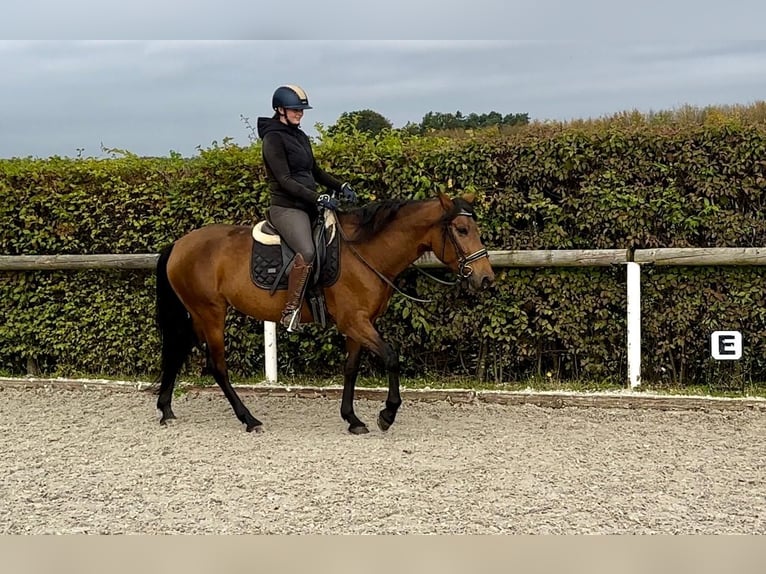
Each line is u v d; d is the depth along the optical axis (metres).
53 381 7.54
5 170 7.57
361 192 6.82
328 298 5.73
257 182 7.00
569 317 6.73
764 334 6.52
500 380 7.00
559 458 5.20
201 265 5.96
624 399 6.40
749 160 6.29
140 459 5.34
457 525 4.11
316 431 5.95
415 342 7.04
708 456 5.21
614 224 6.56
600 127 6.71
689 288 6.55
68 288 7.61
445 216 5.48
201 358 7.46
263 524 4.17
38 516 4.35
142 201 7.31
